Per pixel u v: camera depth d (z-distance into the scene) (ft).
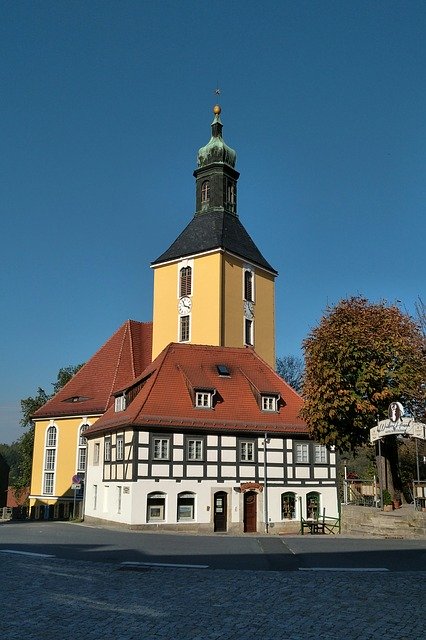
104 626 31.81
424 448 140.67
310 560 55.21
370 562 53.78
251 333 178.81
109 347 182.91
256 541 73.82
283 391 145.18
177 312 176.76
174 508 121.39
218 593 39.47
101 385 171.63
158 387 131.34
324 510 125.70
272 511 129.29
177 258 178.70
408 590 40.04
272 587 41.19
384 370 109.50
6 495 292.81
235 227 183.52
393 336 111.75
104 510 131.75
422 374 111.14
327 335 112.37
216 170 185.78
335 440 112.88
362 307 117.19
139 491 119.14
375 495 110.22
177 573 47.09
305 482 133.59
